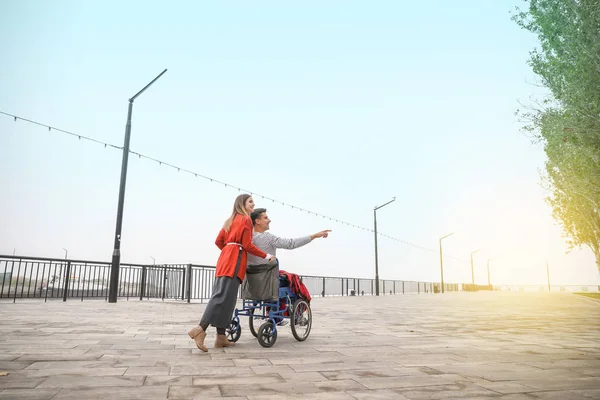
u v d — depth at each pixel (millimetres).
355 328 6922
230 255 4488
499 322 8398
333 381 3016
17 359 3590
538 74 11734
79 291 12703
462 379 3127
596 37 9914
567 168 15172
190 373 3195
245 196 4824
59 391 2598
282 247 4883
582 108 10484
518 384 2980
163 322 6801
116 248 12109
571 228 22859
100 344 4480
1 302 10492
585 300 21266
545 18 11016
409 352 4426
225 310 4359
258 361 3750
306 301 5344
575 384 2994
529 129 12055
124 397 2496
